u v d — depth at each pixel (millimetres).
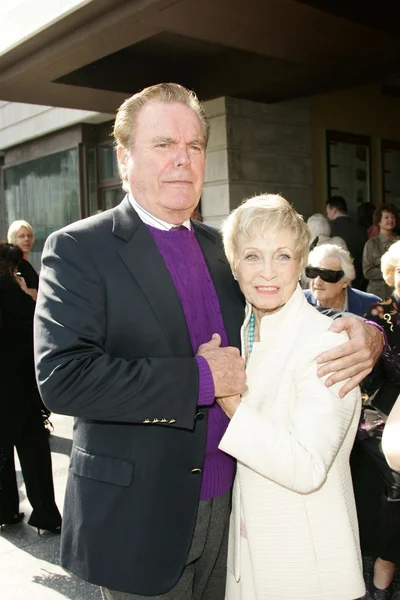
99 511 1503
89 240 1544
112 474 1501
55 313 1472
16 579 2883
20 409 3203
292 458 1361
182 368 1431
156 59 7000
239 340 1735
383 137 9586
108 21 4812
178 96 1610
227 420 1677
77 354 1432
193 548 1644
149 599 1545
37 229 10812
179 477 1534
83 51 5375
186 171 1597
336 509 1476
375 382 2256
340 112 8797
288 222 1493
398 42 5406
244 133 7441
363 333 1482
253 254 1512
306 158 8203
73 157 9633
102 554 1494
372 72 6285
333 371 1424
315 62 5910
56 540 3277
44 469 3297
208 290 1750
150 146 1574
